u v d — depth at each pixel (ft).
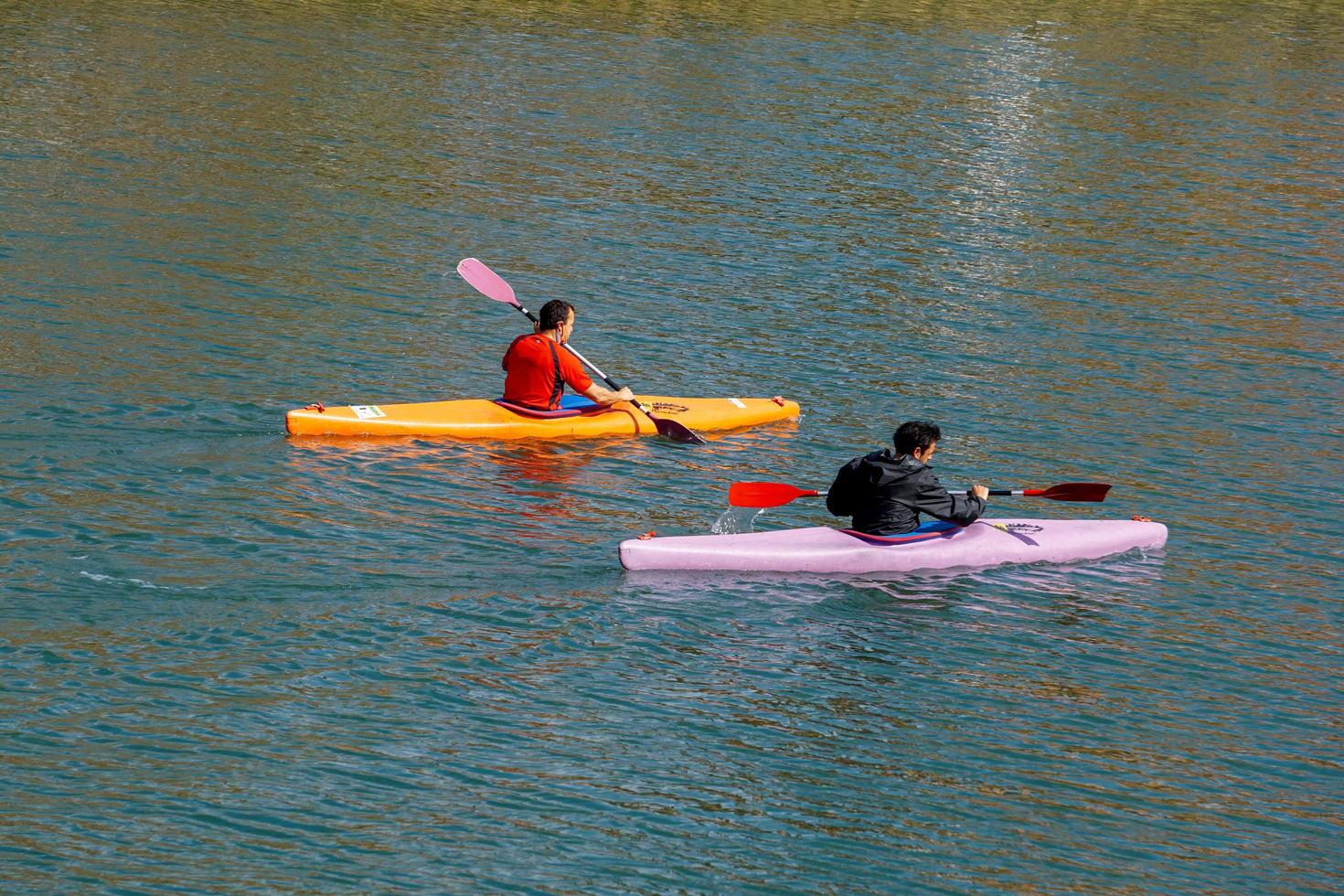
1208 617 118.62
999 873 83.30
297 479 131.75
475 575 115.85
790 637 110.32
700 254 219.20
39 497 122.42
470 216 229.45
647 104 309.83
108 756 87.45
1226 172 290.56
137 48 322.34
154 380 154.30
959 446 153.79
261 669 98.63
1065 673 107.76
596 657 104.58
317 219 221.05
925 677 105.50
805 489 140.15
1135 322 202.18
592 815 85.81
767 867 82.33
